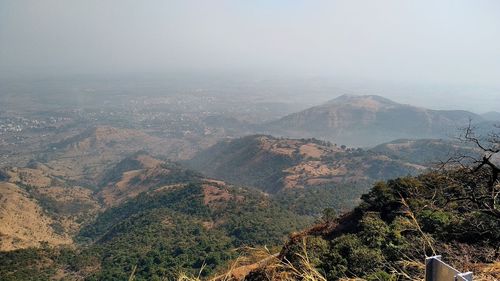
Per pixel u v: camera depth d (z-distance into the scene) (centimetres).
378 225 1298
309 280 387
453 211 963
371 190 2203
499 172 810
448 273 225
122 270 4425
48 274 5009
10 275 4741
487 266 452
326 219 2473
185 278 407
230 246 4897
